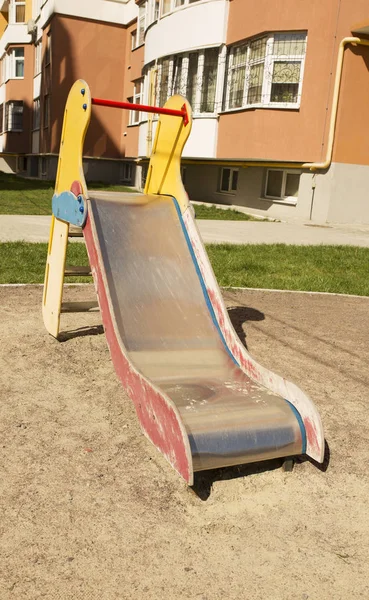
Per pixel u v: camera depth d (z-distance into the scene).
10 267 7.48
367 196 15.20
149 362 3.54
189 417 2.93
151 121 20.55
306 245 10.89
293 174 16.25
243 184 17.89
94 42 25.42
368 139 14.91
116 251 4.19
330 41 14.29
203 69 17.62
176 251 4.42
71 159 4.42
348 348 5.40
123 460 3.12
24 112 32.88
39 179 27.91
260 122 15.48
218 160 17.86
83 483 2.88
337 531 2.66
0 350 4.68
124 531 2.54
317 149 14.86
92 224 3.98
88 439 3.33
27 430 3.40
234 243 10.61
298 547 2.53
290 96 15.18
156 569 2.32
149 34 20.33
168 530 2.57
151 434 3.04
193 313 4.05
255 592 2.24
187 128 4.77
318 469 3.18
